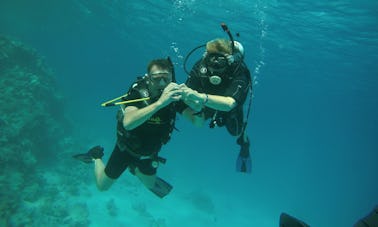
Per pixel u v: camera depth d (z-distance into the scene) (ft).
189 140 217.15
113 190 71.97
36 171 58.70
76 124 103.76
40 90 69.26
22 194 49.44
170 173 110.73
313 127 380.37
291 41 88.99
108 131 128.16
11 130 54.24
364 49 80.12
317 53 94.12
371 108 167.22
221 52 12.31
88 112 145.79
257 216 110.73
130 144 13.80
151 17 110.93
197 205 87.10
